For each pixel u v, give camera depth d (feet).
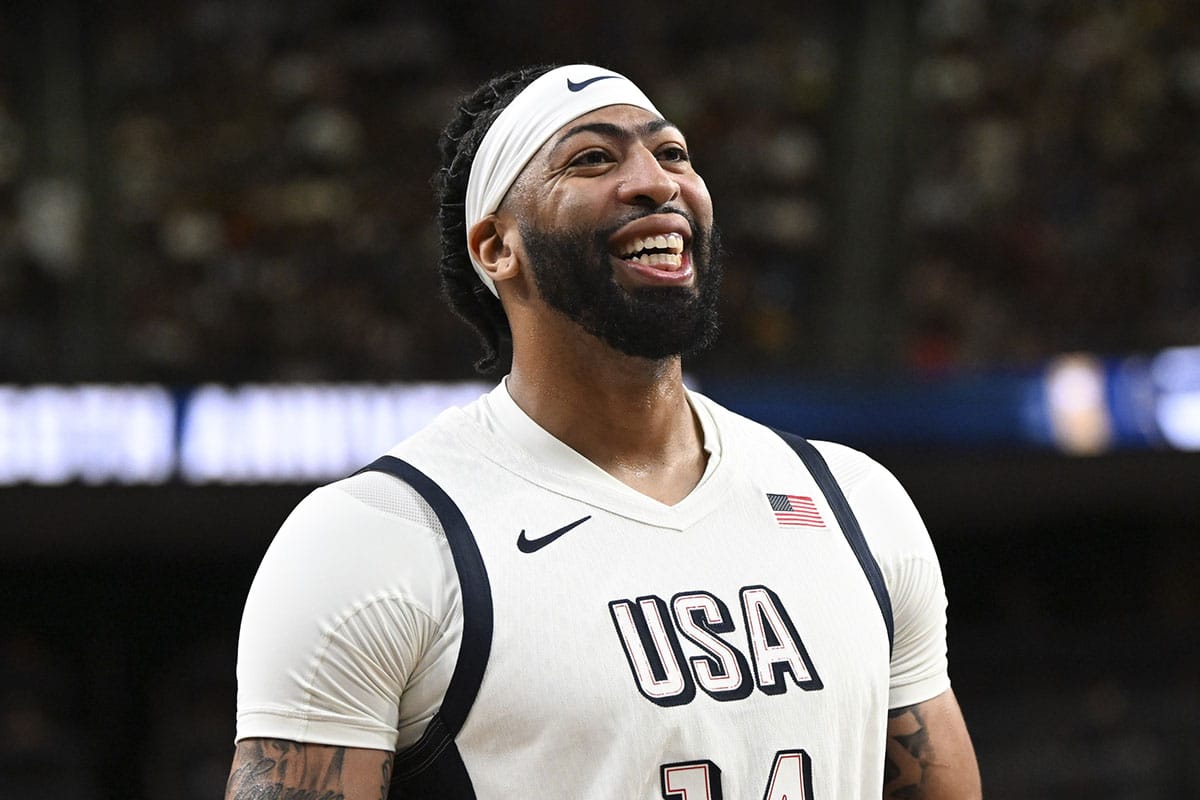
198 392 87.56
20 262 108.47
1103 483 94.02
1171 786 102.01
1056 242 118.32
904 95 127.44
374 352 107.14
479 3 128.26
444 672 21.50
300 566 22.12
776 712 21.77
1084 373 94.48
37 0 119.96
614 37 129.08
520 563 21.97
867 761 23.22
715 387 92.48
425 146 120.78
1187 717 103.65
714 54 129.90
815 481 24.79
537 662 21.25
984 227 119.14
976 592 111.86
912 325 114.52
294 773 21.47
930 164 123.75
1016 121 125.08
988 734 102.63
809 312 116.98
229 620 102.58
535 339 23.85
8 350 101.40
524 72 25.86
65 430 86.74
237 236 113.91
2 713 96.63
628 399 23.58
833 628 22.91
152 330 107.76
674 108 125.39
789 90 128.16
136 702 100.73
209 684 101.19
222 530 88.22
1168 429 93.71
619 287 22.95
